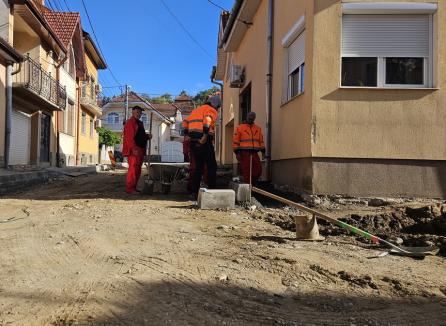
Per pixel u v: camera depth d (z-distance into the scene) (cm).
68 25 2577
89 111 3284
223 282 424
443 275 462
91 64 3391
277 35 1174
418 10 838
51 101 2123
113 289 401
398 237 622
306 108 892
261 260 495
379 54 862
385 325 341
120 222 703
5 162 1627
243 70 1709
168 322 338
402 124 845
